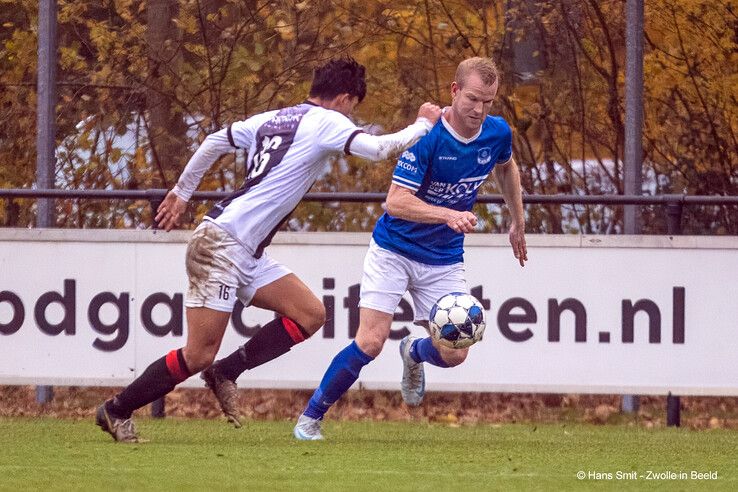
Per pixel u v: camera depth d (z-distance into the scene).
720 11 37.38
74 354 29.58
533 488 17.97
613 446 24.94
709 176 38.09
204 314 21.94
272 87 37.00
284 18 36.78
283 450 22.58
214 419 30.69
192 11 36.34
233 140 22.39
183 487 17.53
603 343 29.23
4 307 29.70
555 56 38.69
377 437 26.20
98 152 37.34
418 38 38.59
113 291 29.56
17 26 38.94
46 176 31.80
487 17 38.66
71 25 38.06
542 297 29.23
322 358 29.38
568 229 37.50
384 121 38.50
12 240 29.61
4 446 22.80
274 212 21.98
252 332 29.55
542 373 29.31
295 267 29.33
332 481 18.39
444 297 23.88
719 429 30.30
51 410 31.94
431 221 22.47
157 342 29.48
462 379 29.42
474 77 22.34
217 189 37.16
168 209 22.98
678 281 29.17
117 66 37.12
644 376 29.25
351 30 37.50
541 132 38.53
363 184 38.06
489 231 37.03
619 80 38.66
